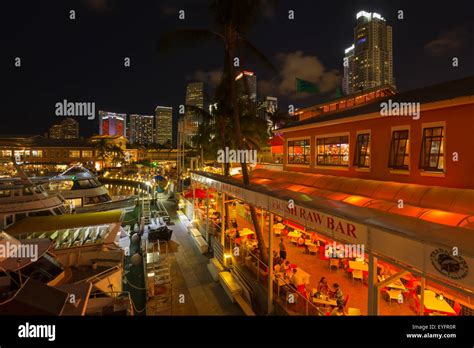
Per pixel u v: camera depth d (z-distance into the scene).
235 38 14.70
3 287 8.28
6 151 74.50
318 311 8.60
